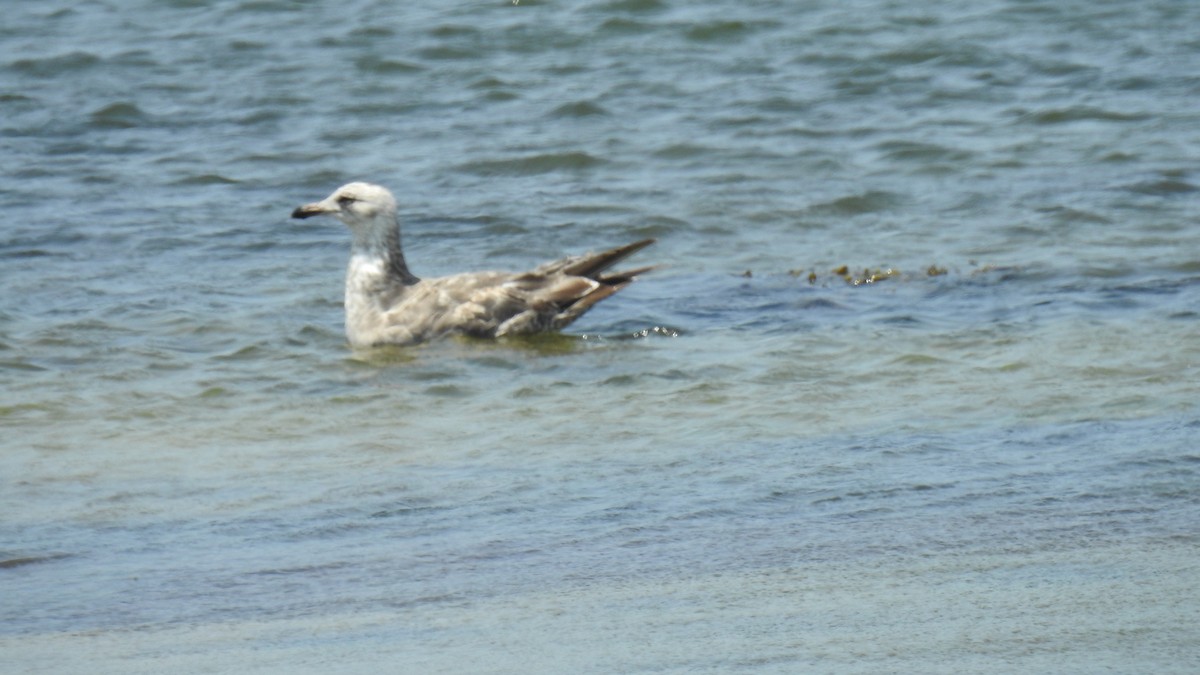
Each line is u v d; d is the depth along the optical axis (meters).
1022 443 12.23
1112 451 11.87
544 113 25.77
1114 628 8.34
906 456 12.02
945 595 9.02
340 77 27.59
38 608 9.46
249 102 26.44
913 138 24.05
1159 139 23.69
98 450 12.92
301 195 22.17
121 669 8.41
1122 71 27.00
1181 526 10.09
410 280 16.95
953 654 8.09
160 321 16.94
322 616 9.17
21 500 11.66
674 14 30.38
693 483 11.58
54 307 17.41
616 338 16.36
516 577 9.73
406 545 10.46
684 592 9.31
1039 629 8.38
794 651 8.25
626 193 21.98
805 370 14.77
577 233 20.52
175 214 21.20
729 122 25.09
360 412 13.98
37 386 14.77
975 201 21.28
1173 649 8.02
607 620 8.88
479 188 22.44
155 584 9.84
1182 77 26.64
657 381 14.65
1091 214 20.44
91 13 31.17
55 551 10.54
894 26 29.62
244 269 19.08
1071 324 16.02
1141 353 14.84
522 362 15.58
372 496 11.57
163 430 13.49
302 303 17.77
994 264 18.59
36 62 28.20
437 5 31.23
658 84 27.02
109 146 24.34
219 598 9.55
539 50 28.81
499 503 11.30
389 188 22.44
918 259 19.00
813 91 26.58
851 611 8.83
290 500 11.54
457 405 14.12
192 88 27.16
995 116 25.14
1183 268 18.12
